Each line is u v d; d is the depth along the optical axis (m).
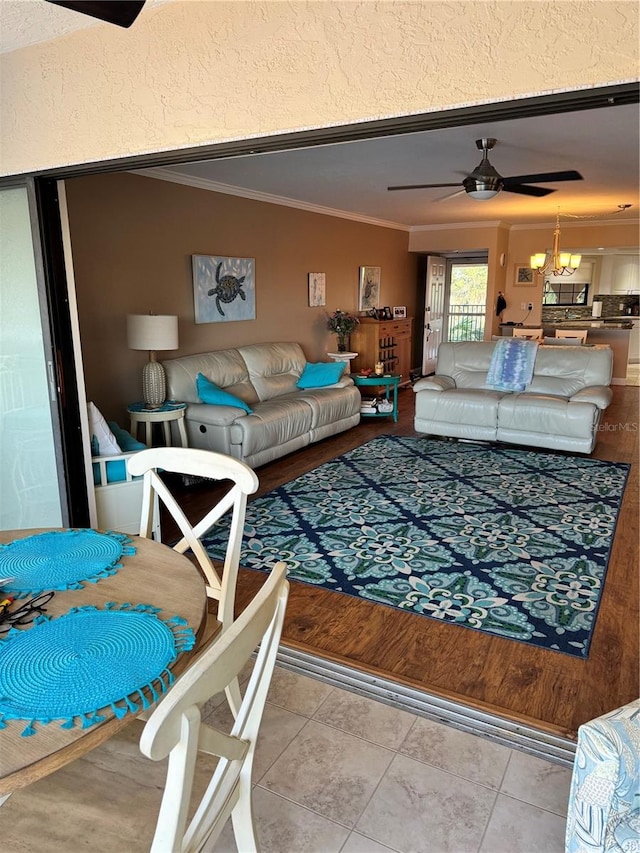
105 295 4.48
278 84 1.99
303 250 6.85
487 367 6.22
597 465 5.07
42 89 2.54
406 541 3.53
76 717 1.05
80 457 3.12
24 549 1.75
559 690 2.21
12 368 3.04
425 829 1.65
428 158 4.60
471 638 2.55
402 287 9.41
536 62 1.58
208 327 5.57
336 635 2.57
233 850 1.58
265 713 2.10
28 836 1.15
